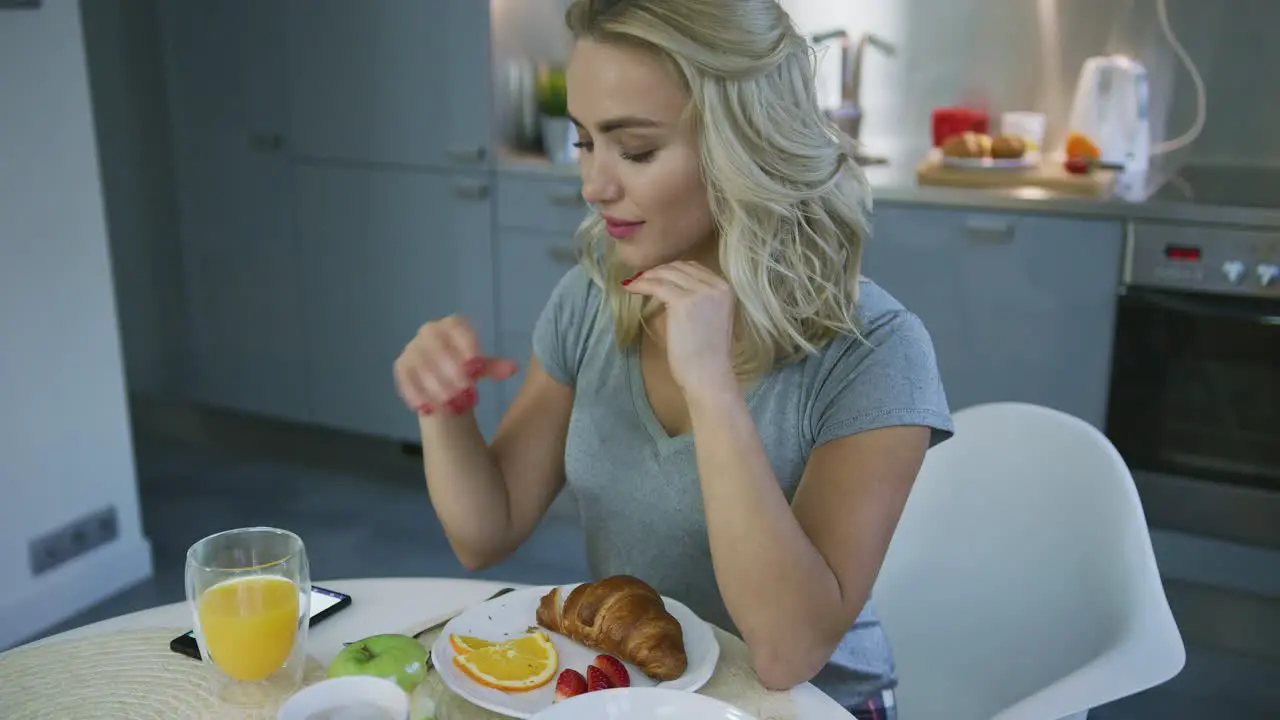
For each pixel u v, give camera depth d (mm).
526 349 3283
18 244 2529
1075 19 3072
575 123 1200
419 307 3398
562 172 3076
